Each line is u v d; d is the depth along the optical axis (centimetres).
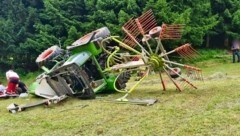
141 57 752
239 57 1689
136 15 1766
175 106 614
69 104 724
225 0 2095
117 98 738
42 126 572
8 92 922
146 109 618
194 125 498
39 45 1908
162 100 680
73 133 523
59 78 771
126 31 784
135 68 774
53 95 812
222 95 662
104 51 823
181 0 1853
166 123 523
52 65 895
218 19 2070
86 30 1858
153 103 652
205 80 949
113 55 819
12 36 2003
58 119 609
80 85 764
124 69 788
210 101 622
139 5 1841
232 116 521
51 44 1886
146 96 734
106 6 1869
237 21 2028
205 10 1917
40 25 1955
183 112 571
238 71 1184
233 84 788
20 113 686
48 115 643
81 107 679
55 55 837
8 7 2144
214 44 2155
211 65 1655
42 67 836
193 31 1772
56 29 1952
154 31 739
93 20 1861
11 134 544
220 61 1769
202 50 1975
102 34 807
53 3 2000
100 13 1833
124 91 794
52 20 2005
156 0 1811
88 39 787
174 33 740
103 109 647
